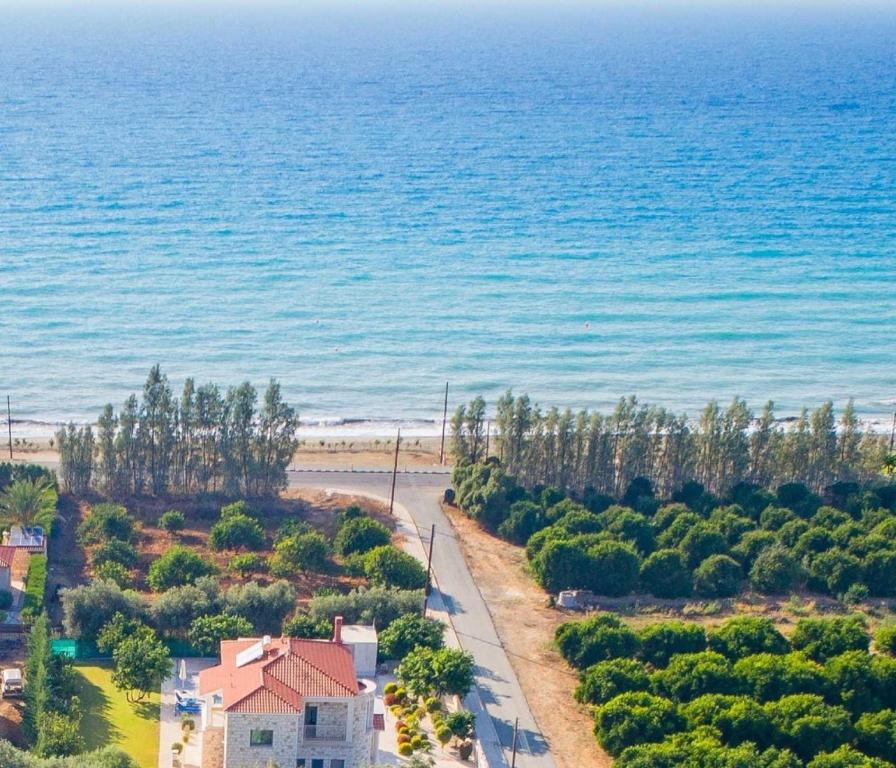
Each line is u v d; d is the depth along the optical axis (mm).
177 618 125500
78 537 146875
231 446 160625
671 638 126062
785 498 165625
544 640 133000
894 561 146125
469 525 158750
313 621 124062
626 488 168750
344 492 165625
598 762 112688
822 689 119625
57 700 109938
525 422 169500
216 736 105062
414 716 115062
